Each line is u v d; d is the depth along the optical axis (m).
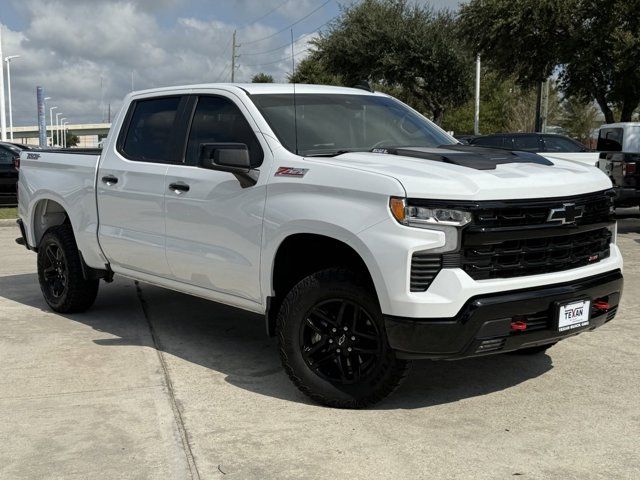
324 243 4.38
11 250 10.84
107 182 5.85
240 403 4.45
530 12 22.38
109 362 5.24
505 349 4.03
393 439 3.90
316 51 33.00
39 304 7.13
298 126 4.84
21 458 3.70
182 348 5.62
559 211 4.05
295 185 4.35
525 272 4.05
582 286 4.20
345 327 4.23
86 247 6.15
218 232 4.86
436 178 3.91
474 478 3.46
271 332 4.66
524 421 4.16
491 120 52.69
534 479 3.45
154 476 3.50
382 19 31.30
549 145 15.52
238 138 4.89
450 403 4.45
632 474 3.51
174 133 5.41
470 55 27.31
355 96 5.49
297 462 3.63
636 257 9.80
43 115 32.94
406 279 3.83
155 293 7.60
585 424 4.11
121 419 4.19
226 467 3.59
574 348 5.60
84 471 3.55
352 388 4.25
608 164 12.45
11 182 17.25
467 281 3.82
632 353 5.46
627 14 20.48
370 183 3.98
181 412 4.30
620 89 22.12
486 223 3.86
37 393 4.60
